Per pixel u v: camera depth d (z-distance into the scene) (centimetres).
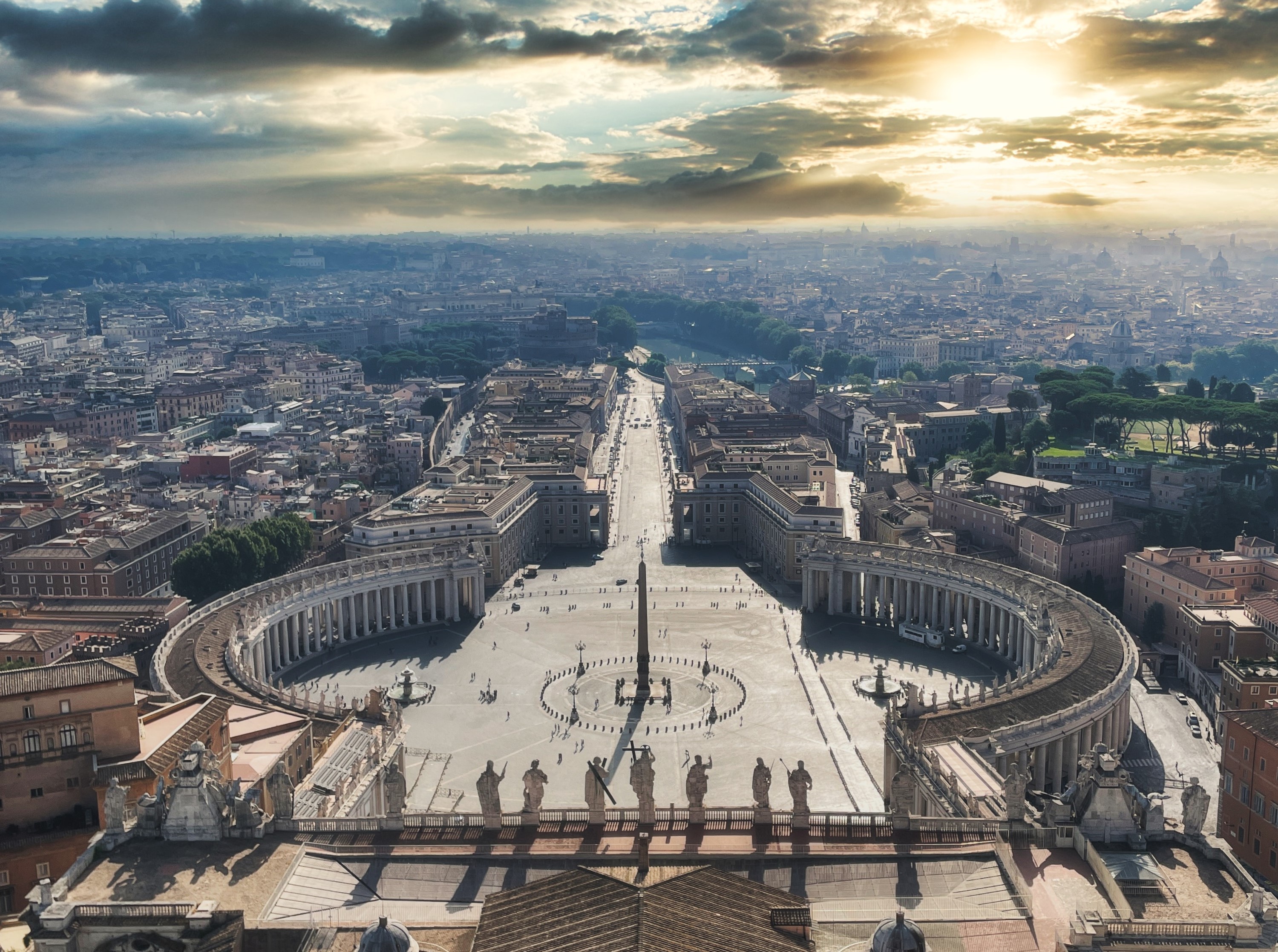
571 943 9119
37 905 10294
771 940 9362
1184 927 9469
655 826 12081
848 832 11875
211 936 9838
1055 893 10538
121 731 14888
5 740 14350
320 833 11894
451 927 10075
